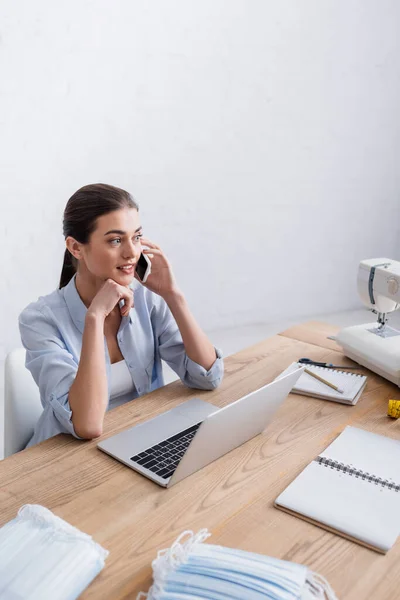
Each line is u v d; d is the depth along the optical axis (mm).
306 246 4180
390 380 1621
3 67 3057
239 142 3764
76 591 887
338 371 1666
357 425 1407
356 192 4227
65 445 1300
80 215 1438
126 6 3248
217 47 3537
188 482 1173
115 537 1019
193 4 3404
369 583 929
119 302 1608
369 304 1797
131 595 901
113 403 1676
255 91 3717
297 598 872
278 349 1858
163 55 3410
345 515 1065
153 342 1701
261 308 4160
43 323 1535
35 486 1151
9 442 1585
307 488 1143
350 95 3996
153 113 3473
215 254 3895
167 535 1026
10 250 3291
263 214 3971
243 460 1250
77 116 3283
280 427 1391
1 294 3322
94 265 1475
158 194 3615
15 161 3193
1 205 3213
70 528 981
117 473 1200
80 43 3193
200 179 3713
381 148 4215
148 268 1506
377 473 1198
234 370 1701
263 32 3631
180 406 1480
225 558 929
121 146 3438
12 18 3016
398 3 3951
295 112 3869
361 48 3932
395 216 4430
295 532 1041
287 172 3965
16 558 916
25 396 1583
